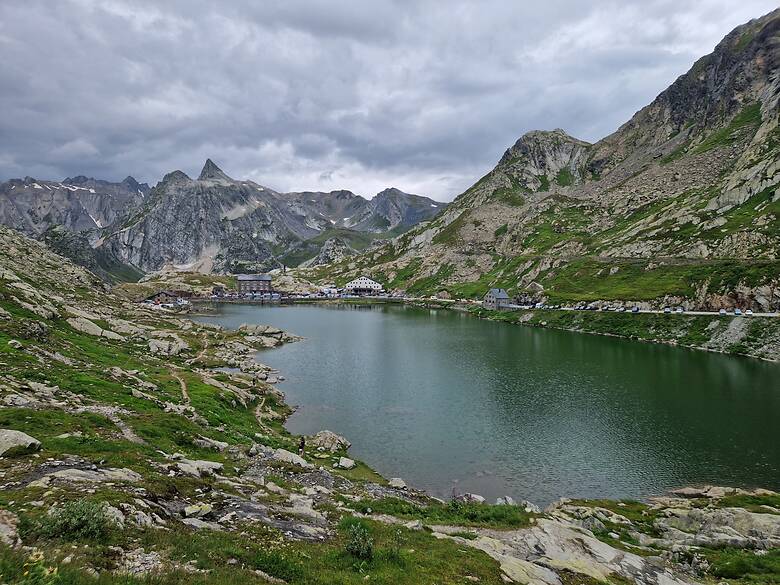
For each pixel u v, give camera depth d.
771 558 29.36
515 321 191.62
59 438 29.67
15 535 15.12
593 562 28.12
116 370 59.28
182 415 48.88
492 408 75.44
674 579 27.25
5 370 43.25
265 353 123.38
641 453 58.28
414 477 51.81
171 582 14.66
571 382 90.56
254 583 16.22
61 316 86.75
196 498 25.94
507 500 44.03
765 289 131.75
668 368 100.12
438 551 24.11
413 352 124.56
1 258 119.50
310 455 52.62
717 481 51.31
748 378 89.94
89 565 14.42
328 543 23.22
